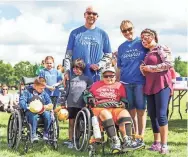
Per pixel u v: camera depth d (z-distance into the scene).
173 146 3.79
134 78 3.68
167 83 3.41
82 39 3.94
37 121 3.56
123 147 3.23
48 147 3.70
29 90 3.66
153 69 3.37
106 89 3.56
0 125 5.23
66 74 3.89
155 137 3.62
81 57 3.94
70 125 3.85
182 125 5.34
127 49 3.73
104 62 3.94
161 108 3.40
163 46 3.44
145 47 3.59
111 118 3.28
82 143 3.45
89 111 3.38
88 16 3.91
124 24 3.71
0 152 3.48
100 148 3.62
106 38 3.99
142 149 3.56
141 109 3.69
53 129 3.54
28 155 3.40
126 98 3.60
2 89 5.32
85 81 3.83
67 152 3.51
